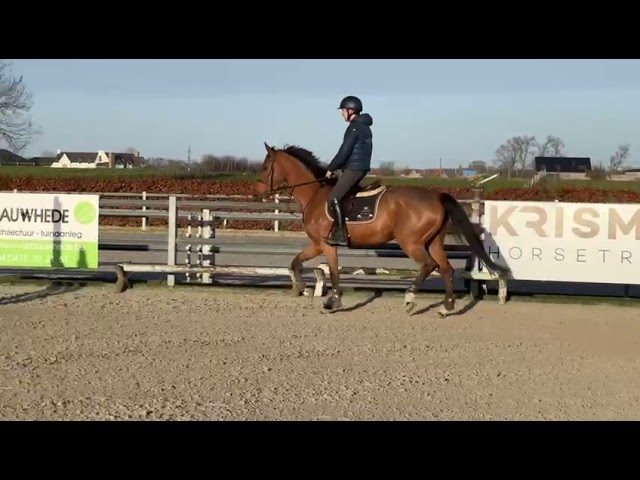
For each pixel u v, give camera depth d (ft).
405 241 28.37
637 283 32.09
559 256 32.55
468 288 35.06
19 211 34.63
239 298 32.45
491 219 32.81
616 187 102.06
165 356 21.74
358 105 28.58
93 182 95.09
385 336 25.36
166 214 35.27
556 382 19.89
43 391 17.92
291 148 30.81
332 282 29.71
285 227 74.84
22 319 26.73
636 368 21.58
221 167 155.22
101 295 32.63
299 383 19.19
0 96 125.08
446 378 20.06
